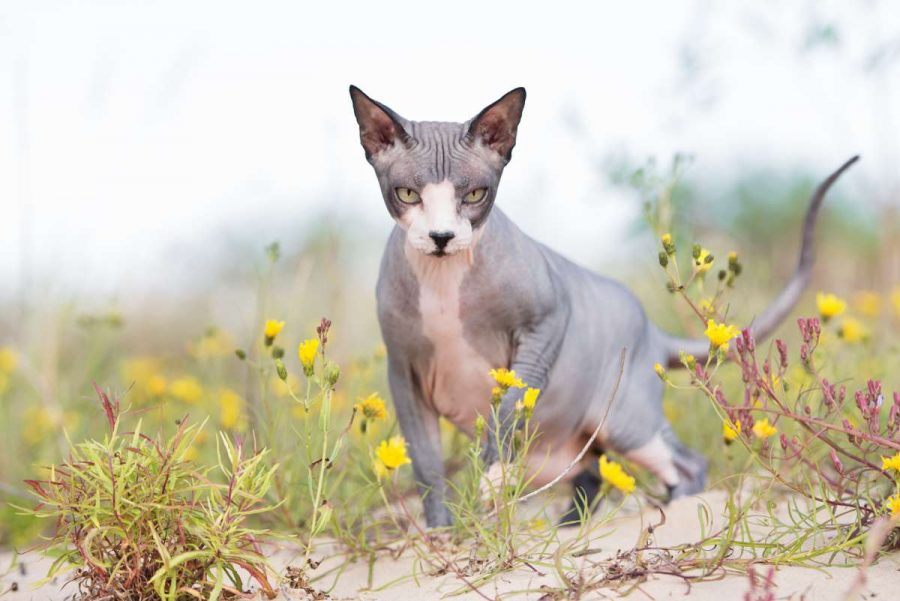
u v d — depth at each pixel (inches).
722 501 122.5
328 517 101.3
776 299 148.5
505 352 119.8
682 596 89.0
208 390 173.2
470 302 115.0
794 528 99.0
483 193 111.2
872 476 117.1
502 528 105.4
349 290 253.0
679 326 179.5
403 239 115.3
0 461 158.1
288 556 115.9
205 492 111.2
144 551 92.5
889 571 91.7
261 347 153.5
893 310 201.9
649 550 100.0
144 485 92.3
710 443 153.6
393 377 123.6
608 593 90.7
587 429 130.9
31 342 190.9
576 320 126.3
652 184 161.9
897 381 161.5
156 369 201.6
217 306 291.9
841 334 142.4
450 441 154.3
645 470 140.7
